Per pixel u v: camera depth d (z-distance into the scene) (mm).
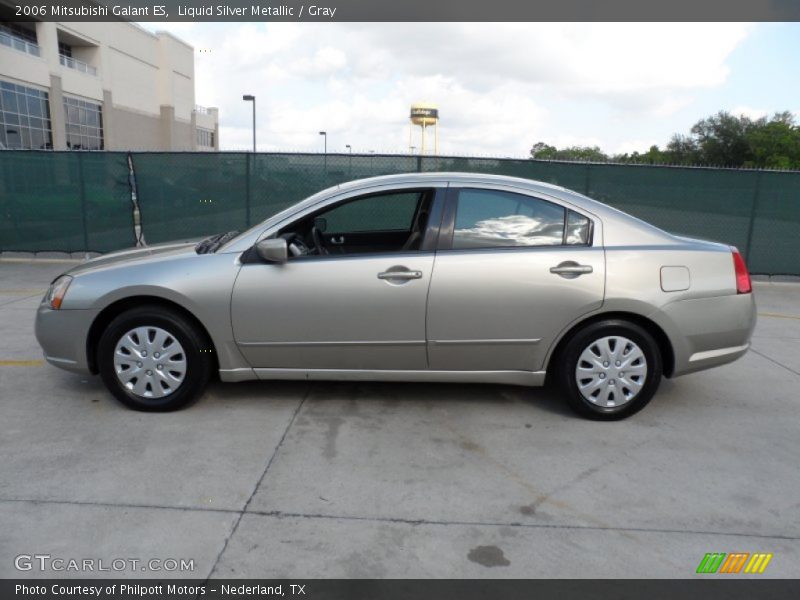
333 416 4156
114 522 2854
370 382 4832
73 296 4059
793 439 3965
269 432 3877
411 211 5227
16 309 7078
